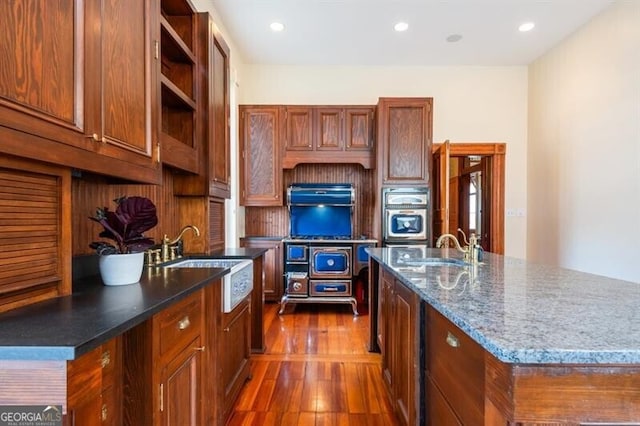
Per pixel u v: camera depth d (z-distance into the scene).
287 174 4.89
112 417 1.05
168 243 2.19
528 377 0.73
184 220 2.66
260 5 3.41
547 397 0.73
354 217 4.84
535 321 0.90
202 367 1.58
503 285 1.38
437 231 4.48
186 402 1.40
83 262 1.55
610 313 0.98
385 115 4.19
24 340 0.75
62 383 0.72
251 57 4.57
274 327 3.63
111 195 1.79
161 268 1.86
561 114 4.14
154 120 1.59
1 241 0.96
